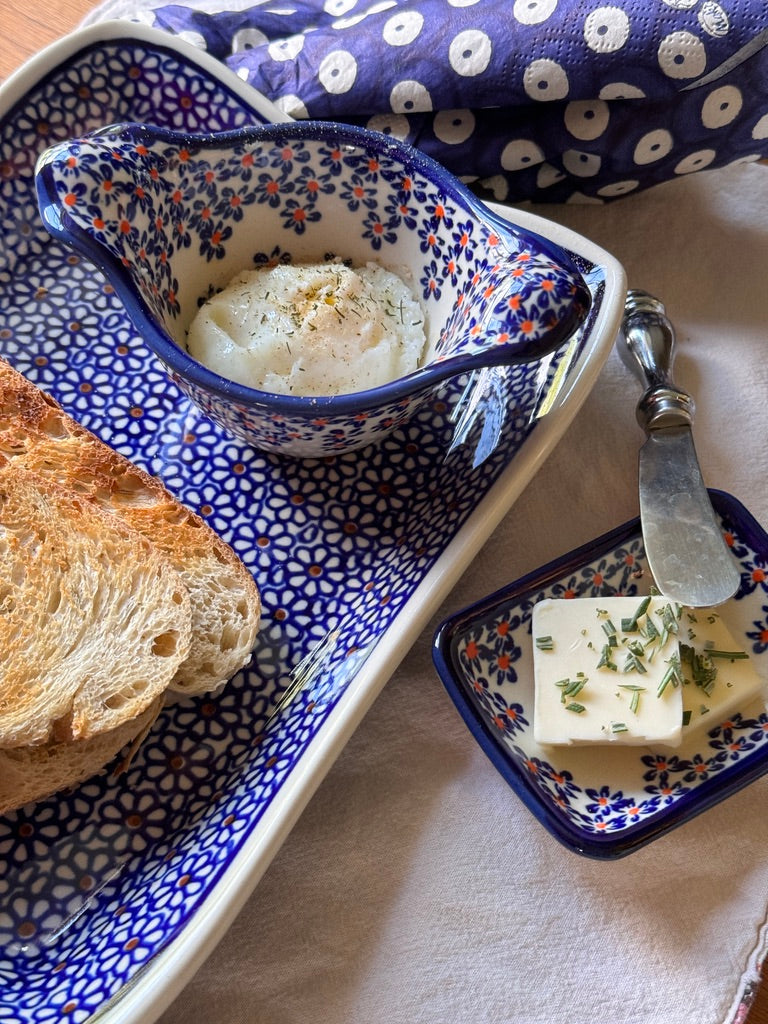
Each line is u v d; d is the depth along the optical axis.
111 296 0.40
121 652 0.30
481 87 0.39
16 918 0.28
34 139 0.40
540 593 0.34
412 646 0.35
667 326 0.40
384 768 0.32
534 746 0.32
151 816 0.30
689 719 0.32
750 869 0.32
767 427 0.40
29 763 0.28
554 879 0.31
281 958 0.29
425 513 0.35
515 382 0.37
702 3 0.37
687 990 0.30
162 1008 0.25
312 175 0.35
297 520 0.36
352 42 0.40
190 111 0.41
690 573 0.33
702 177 0.46
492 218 0.32
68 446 0.34
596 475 0.39
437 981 0.29
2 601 0.31
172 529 0.33
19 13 0.46
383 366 0.34
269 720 0.32
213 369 0.34
